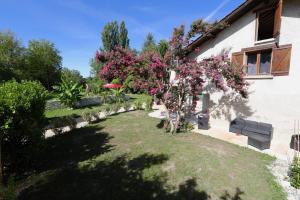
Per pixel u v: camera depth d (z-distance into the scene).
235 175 6.18
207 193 5.28
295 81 9.15
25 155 6.57
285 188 5.71
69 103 20.33
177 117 10.72
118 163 6.87
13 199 4.33
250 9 10.51
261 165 7.05
